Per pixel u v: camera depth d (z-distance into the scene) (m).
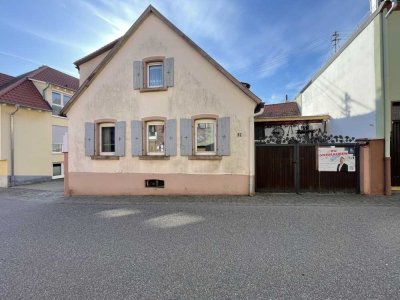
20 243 5.14
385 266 3.88
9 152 15.10
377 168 9.20
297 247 4.66
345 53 11.91
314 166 9.61
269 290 3.28
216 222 6.34
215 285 3.43
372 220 6.28
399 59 9.28
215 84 9.90
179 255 4.41
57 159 18.34
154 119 10.41
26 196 11.32
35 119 16.77
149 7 10.42
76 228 6.12
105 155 10.91
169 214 7.27
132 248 4.77
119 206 8.59
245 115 9.66
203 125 10.20
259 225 6.02
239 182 9.66
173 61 10.27
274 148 9.80
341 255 4.29
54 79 19.12
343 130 12.20
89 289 3.38
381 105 9.22
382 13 9.22
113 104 10.87
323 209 7.43
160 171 10.34
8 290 3.40
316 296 3.13
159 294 3.24
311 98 17.08
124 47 10.80
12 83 17.39
